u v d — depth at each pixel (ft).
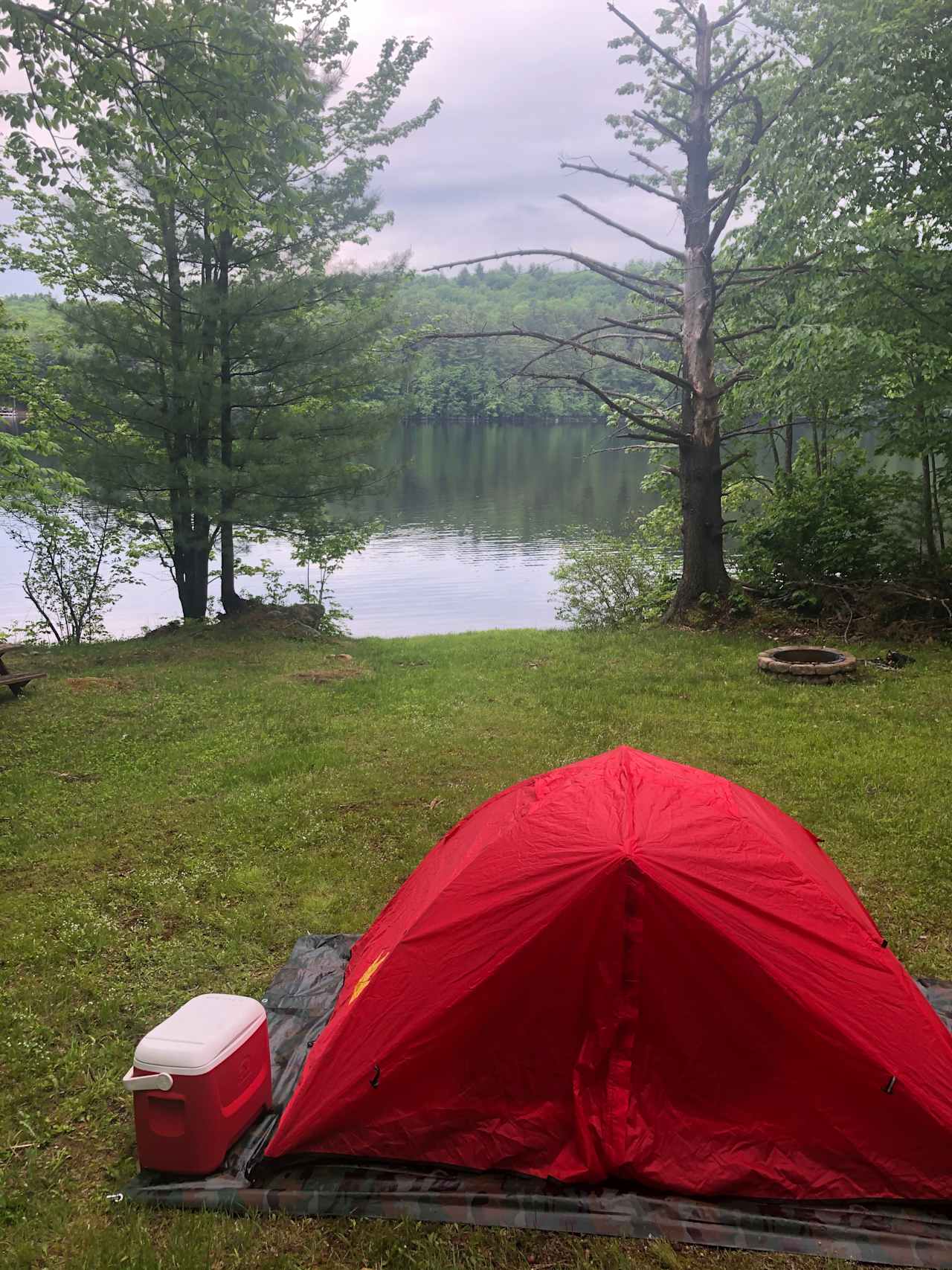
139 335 45.39
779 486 50.83
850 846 20.93
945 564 43.19
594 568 55.11
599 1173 11.07
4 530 109.40
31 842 22.06
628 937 11.69
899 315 36.94
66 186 30.76
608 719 31.63
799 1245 10.27
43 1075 13.56
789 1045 11.27
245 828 22.71
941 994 14.90
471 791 24.98
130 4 26.17
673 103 47.62
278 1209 10.86
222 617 52.65
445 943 12.14
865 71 35.40
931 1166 10.83
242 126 28.50
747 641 42.73
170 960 16.58
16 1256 10.23
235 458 47.73
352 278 47.24
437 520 122.21
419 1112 11.59
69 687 37.11
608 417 61.77
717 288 44.24
